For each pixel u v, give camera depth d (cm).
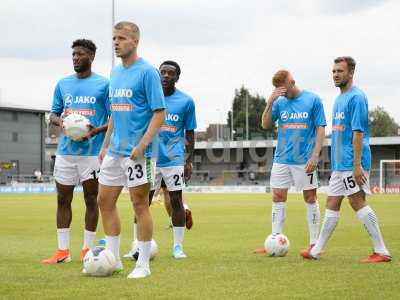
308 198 1127
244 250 1151
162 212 2572
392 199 3806
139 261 801
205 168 7112
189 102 1105
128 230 1678
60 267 899
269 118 1137
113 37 810
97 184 991
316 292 686
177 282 752
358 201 962
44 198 4175
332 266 900
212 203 3362
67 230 977
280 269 868
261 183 6438
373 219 953
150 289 702
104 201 825
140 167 786
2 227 1781
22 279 779
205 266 905
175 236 1050
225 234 1524
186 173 1127
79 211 2619
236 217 2208
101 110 1004
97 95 995
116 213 834
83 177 987
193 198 4131
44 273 834
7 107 7306
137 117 801
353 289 704
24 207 2969
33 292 685
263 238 1413
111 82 819
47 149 8019
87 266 801
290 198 3953
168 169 1070
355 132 933
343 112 956
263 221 2003
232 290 697
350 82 967
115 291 689
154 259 1002
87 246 995
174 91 1111
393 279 775
